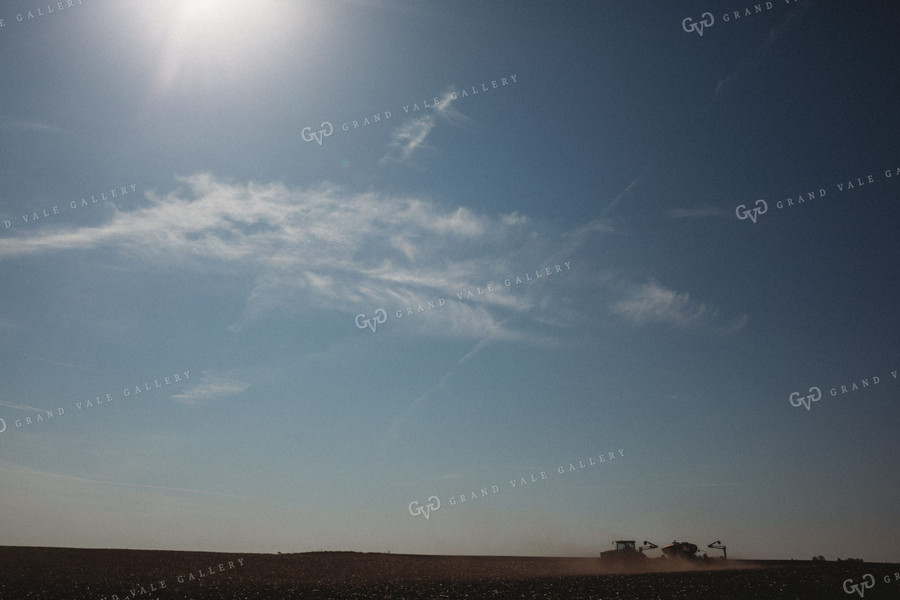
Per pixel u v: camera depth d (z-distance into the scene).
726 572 50.00
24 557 55.88
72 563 53.81
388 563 67.00
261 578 48.66
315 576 51.41
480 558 83.38
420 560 74.31
